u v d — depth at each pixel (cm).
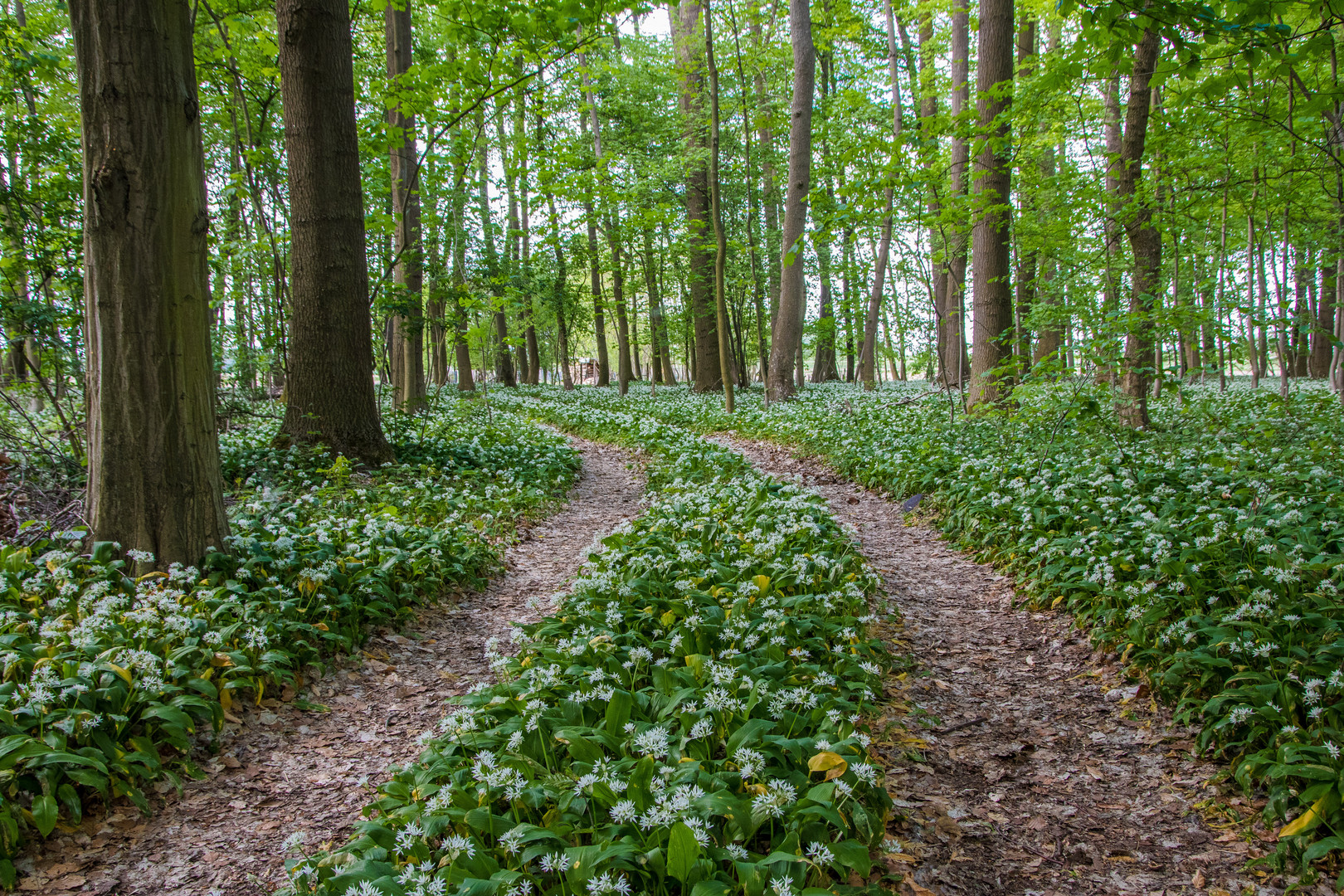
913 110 2294
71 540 591
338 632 553
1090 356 970
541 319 3388
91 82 546
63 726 349
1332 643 390
